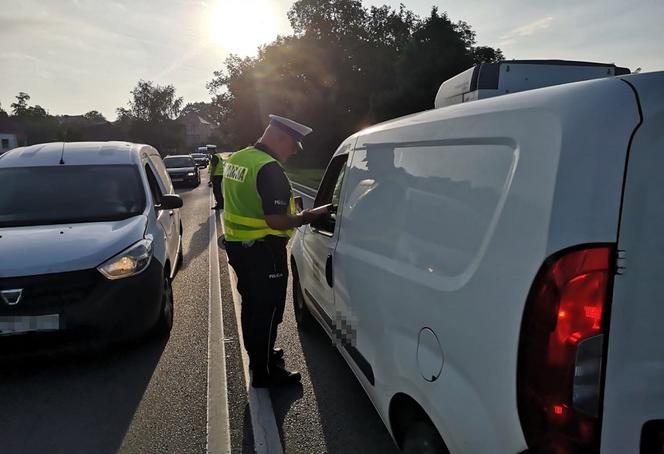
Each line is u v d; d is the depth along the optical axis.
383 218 2.60
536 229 1.52
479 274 1.75
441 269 2.00
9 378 3.91
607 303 1.46
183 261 7.88
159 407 3.46
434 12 35.31
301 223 3.43
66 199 4.95
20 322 3.69
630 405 1.51
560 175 1.48
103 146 5.93
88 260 3.91
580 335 1.47
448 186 2.01
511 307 1.59
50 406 3.49
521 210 1.59
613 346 1.49
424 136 2.28
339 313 3.21
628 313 1.48
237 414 3.37
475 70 3.27
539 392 1.53
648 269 1.49
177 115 89.75
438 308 1.97
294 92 51.72
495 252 1.68
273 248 3.44
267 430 3.16
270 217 3.31
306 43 52.03
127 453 2.96
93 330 3.84
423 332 2.09
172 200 5.59
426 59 33.38
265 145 3.50
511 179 1.66
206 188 22.98
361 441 3.05
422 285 2.10
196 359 4.21
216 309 5.50
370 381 2.68
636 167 1.45
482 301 1.72
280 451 2.96
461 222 1.90
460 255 1.88
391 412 2.47
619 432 1.51
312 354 4.29
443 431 1.94
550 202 1.49
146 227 4.66
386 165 2.66
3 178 5.12
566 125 1.50
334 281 3.30
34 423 3.28
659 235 1.49
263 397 3.57
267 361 3.63
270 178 3.29
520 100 1.74
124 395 3.63
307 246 4.25
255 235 3.39
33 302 3.72
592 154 1.45
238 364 4.11
